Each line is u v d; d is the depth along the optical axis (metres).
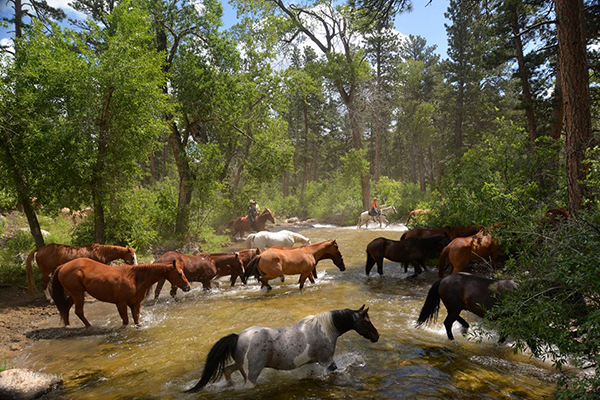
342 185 39.34
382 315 7.89
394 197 34.25
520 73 19.98
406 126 48.12
